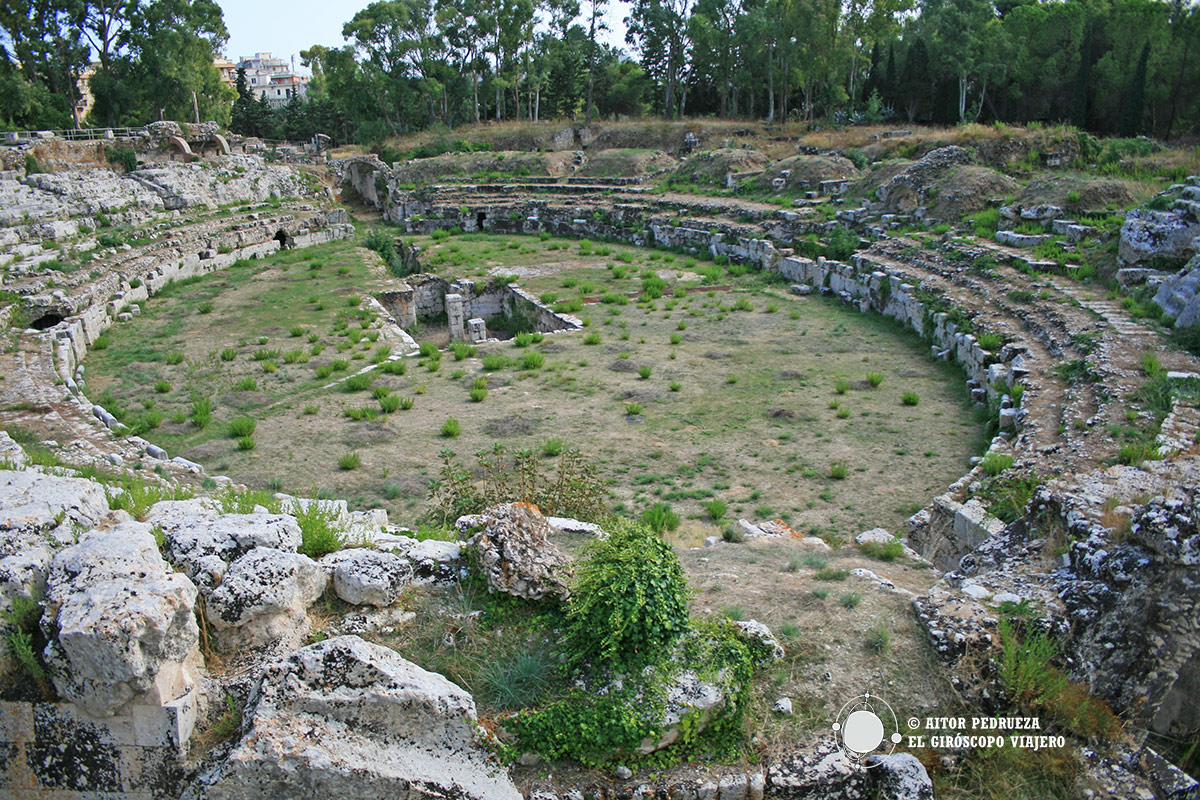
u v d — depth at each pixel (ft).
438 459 55.77
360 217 193.57
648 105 266.98
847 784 20.12
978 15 183.93
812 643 24.39
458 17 229.45
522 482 41.68
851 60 199.11
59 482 24.31
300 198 173.99
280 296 107.14
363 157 195.52
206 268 124.47
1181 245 71.36
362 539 27.45
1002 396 58.29
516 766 19.81
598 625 21.68
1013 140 136.98
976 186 111.14
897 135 162.91
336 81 225.76
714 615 25.41
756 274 117.50
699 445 57.41
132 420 63.87
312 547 25.91
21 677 19.39
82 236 112.98
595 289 109.40
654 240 143.54
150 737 18.85
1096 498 34.17
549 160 191.52
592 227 153.89
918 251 100.17
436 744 19.36
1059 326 66.74
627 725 19.93
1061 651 25.22
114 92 190.70
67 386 67.87
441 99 240.73
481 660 22.30
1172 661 25.40
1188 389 49.98
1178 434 43.70
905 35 246.68
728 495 49.39
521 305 107.55
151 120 208.13
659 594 22.21
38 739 19.31
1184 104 163.94
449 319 103.24
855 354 79.82
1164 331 62.13
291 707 18.72
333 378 74.59
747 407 65.05
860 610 26.27
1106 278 77.46
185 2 193.77
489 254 137.90
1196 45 157.89
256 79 507.30
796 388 69.62
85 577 19.56
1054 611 26.22
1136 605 25.73
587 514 39.96
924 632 25.03
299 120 272.92
